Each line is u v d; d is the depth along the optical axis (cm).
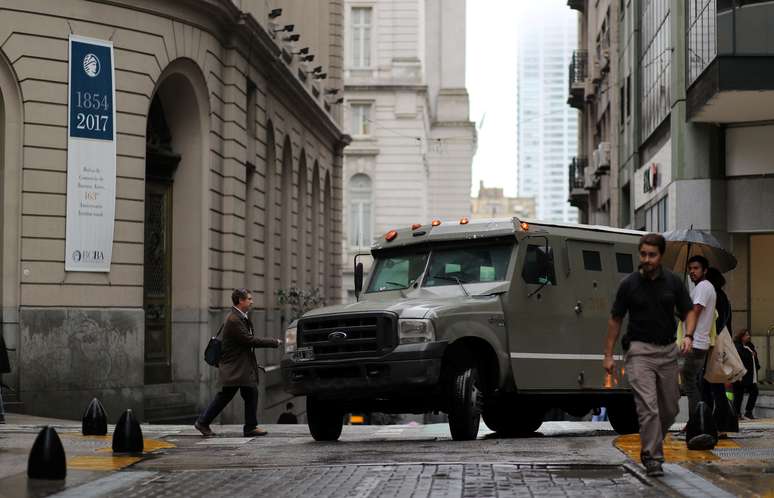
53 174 2334
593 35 5534
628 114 4166
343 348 1461
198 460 1261
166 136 2755
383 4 7162
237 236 2927
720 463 1120
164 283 2728
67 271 2348
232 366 1684
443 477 1044
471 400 1473
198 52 2686
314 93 4281
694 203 2909
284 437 1673
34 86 2316
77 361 2345
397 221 7125
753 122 2867
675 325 1027
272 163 3538
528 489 963
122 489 1009
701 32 2733
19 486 1020
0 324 2288
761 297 2881
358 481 1031
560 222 1661
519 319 1546
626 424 1809
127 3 2458
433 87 8900
